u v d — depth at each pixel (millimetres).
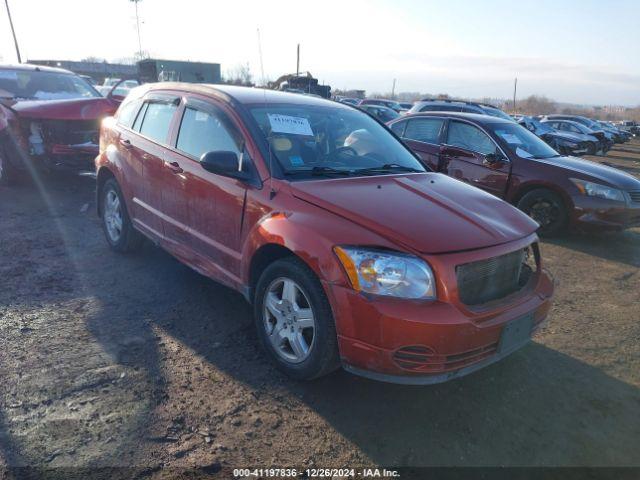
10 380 3051
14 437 2588
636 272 5953
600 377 3578
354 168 3846
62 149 7547
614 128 36438
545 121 25469
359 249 2789
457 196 3525
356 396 3143
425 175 4004
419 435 2838
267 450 2646
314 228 2973
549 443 2848
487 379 3441
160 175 4375
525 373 3561
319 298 2926
